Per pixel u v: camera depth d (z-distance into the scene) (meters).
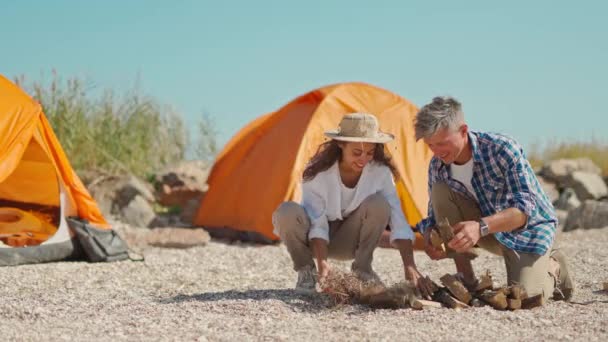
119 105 12.55
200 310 4.45
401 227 4.73
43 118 7.61
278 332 3.89
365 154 4.63
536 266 4.46
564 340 3.69
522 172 4.40
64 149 11.71
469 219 4.66
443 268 6.81
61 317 4.38
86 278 6.38
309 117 9.52
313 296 4.79
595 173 13.99
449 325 3.96
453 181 4.59
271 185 9.23
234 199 9.84
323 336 3.81
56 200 7.81
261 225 9.08
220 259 7.68
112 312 4.50
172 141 13.23
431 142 4.32
